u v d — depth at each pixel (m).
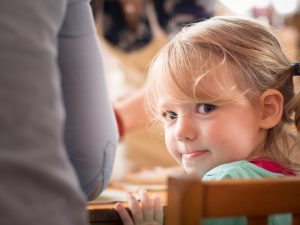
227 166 0.85
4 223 0.43
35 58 0.49
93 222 0.80
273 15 2.40
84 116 0.71
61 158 0.48
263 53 0.96
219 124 0.90
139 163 2.18
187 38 0.98
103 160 0.74
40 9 0.52
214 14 2.30
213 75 0.90
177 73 0.93
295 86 1.04
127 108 1.52
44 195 0.46
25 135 0.46
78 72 0.71
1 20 0.48
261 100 0.94
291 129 1.02
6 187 0.44
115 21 2.28
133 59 2.29
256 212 0.58
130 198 0.86
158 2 2.27
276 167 0.92
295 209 0.60
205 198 0.56
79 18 0.71
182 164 0.95
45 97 0.49
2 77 0.46
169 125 0.97
